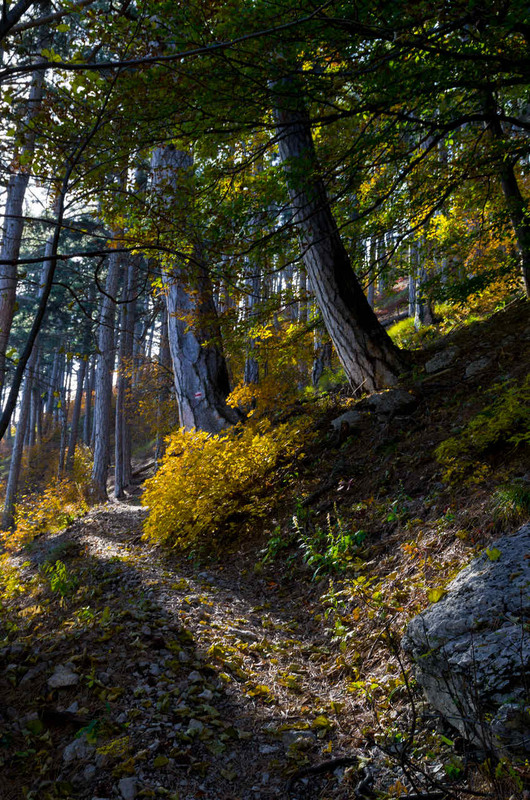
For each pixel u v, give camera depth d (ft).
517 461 14.51
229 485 22.90
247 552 20.20
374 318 26.32
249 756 8.77
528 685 7.00
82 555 23.00
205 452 24.08
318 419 26.48
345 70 14.01
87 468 68.08
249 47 12.14
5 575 23.26
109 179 13.87
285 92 13.76
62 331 88.69
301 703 10.36
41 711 9.66
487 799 6.57
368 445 21.74
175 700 10.08
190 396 33.58
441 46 14.48
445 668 8.07
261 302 26.27
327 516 17.88
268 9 11.53
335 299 25.86
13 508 53.36
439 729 8.32
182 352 33.96
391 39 12.14
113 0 9.97
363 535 15.84
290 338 31.83
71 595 16.33
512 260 27.43
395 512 16.29
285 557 18.47
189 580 18.02
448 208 29.63
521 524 11.82
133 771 8.19
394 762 8.04
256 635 13.35
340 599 14.07
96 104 11.20
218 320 25.23
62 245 56.59
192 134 14.32
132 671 11.00
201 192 16.74
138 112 12.08
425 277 45.85
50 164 11.03
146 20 10.04
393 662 10.52
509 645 7.64
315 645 12.88
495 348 22.99
